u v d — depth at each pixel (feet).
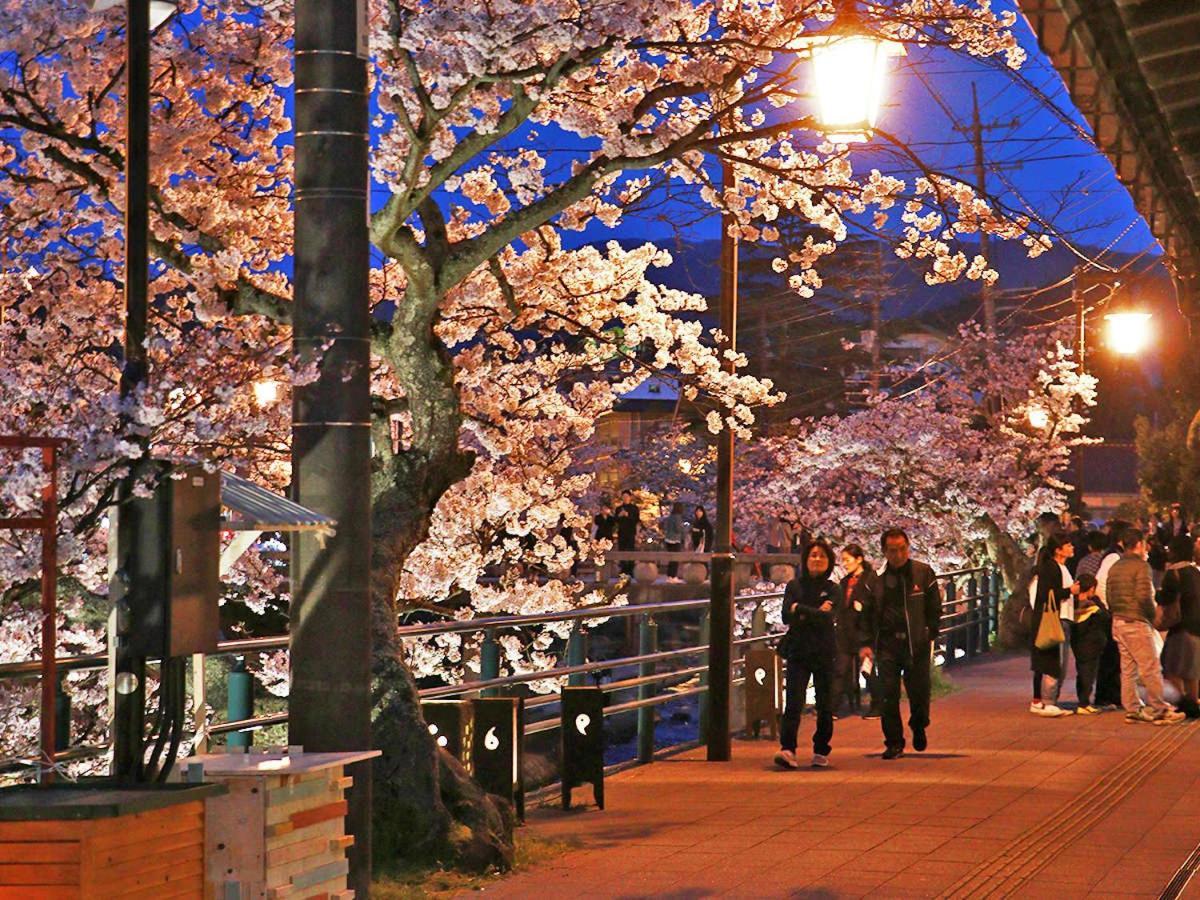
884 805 37.37
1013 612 91.04
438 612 56.65
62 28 33.06
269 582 46.93
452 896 27.91
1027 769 43.65
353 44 24.53
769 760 47.16
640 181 43.83
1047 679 57.98
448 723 34.55
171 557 21.08
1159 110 29.09
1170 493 161.89
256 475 44.80
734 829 34.32
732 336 46.16
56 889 17.20
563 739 38.29
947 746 49.42
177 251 34.42
